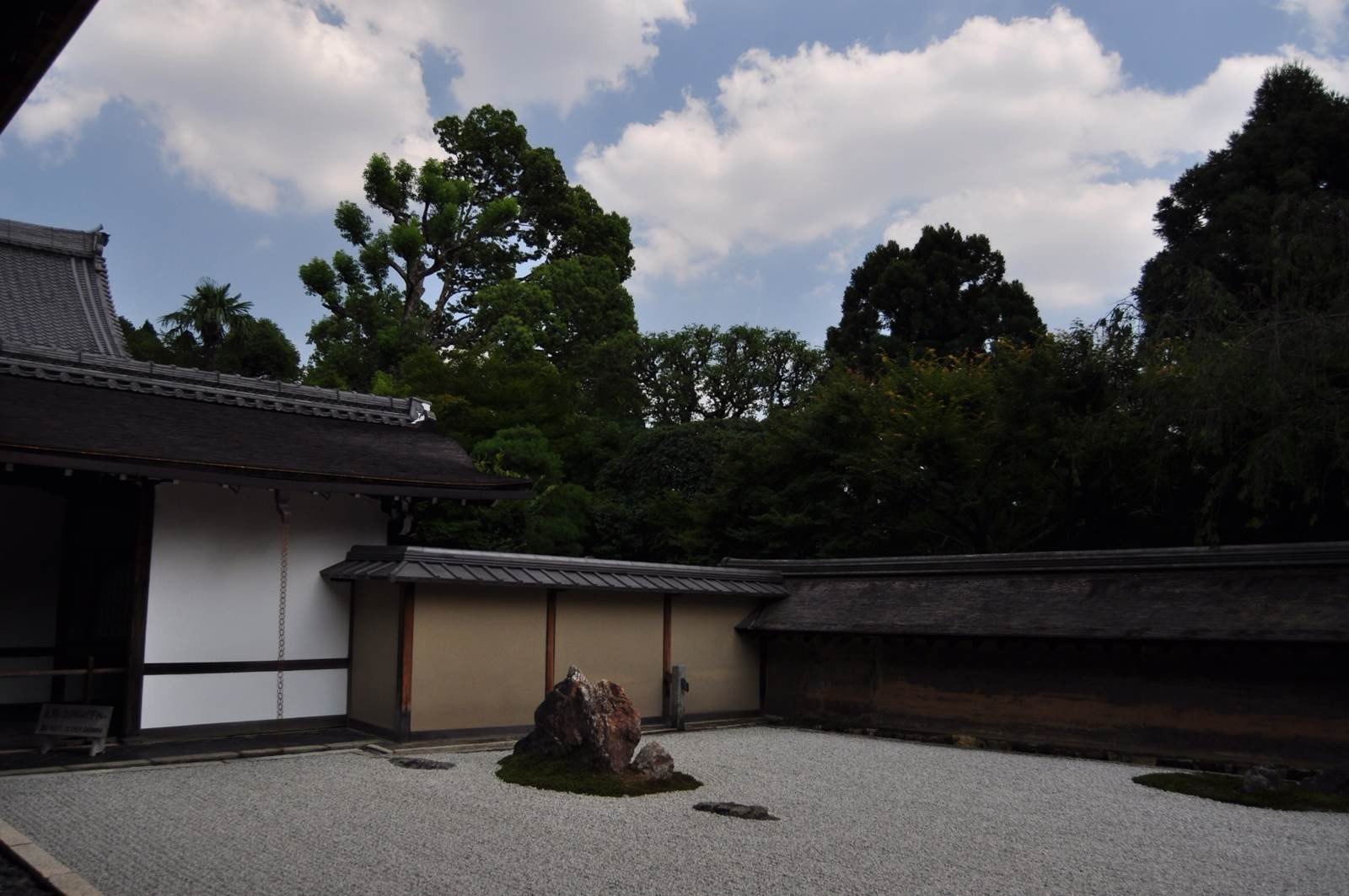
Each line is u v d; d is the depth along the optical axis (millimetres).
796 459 19781
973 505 17297
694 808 7570
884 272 30531
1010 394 16266
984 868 5973
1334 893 5562
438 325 39125
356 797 7703
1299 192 20438
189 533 10539
